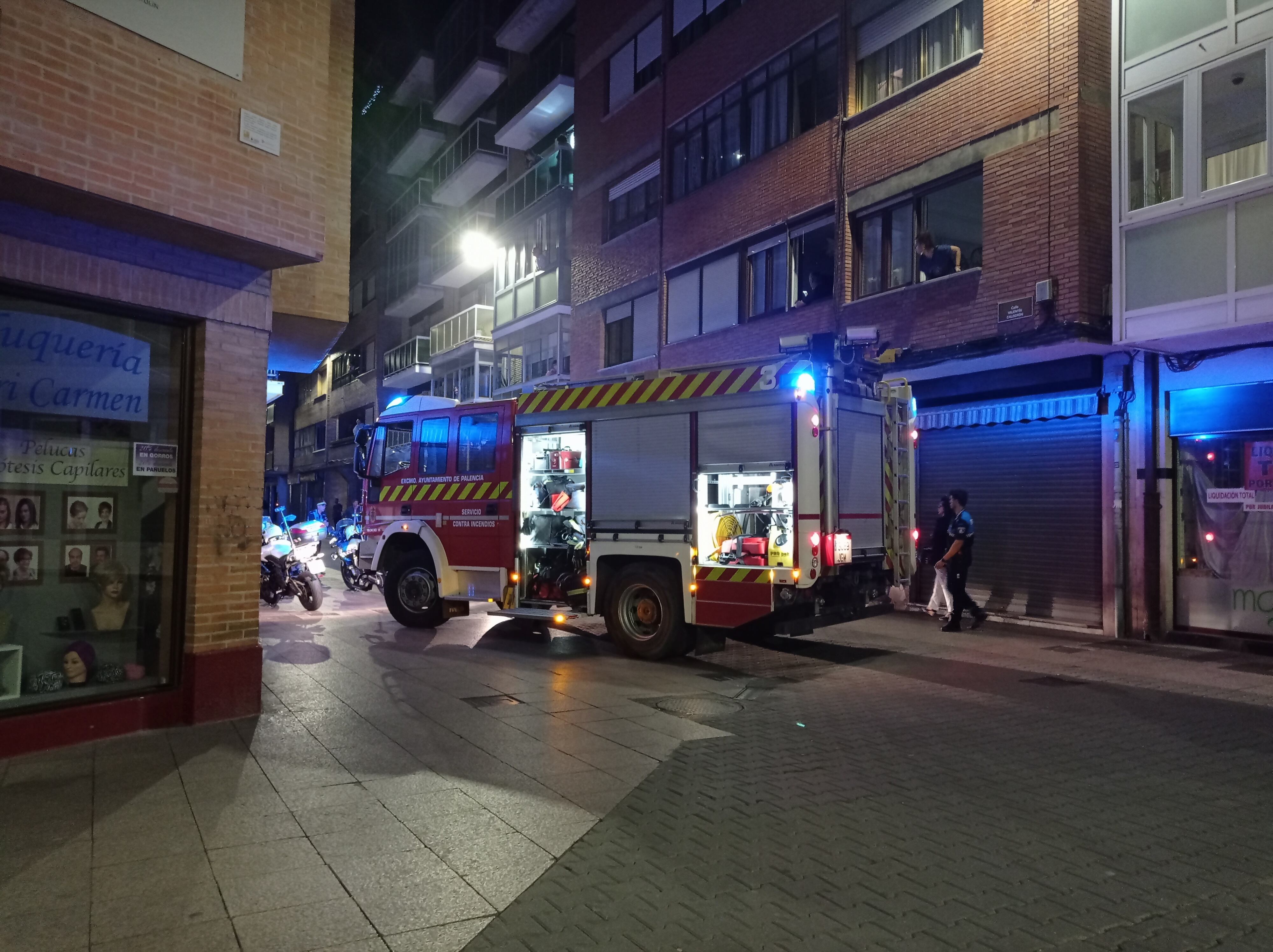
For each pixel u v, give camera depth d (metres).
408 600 11.18
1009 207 11.69
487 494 10.41
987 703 7.36
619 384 9.45
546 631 11.05
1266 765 5.62
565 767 5.38
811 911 3.52
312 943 3.18
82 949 3.10
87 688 5.81
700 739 6.11
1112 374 11.21
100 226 5.68
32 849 3.97
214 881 3.68
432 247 37.41
